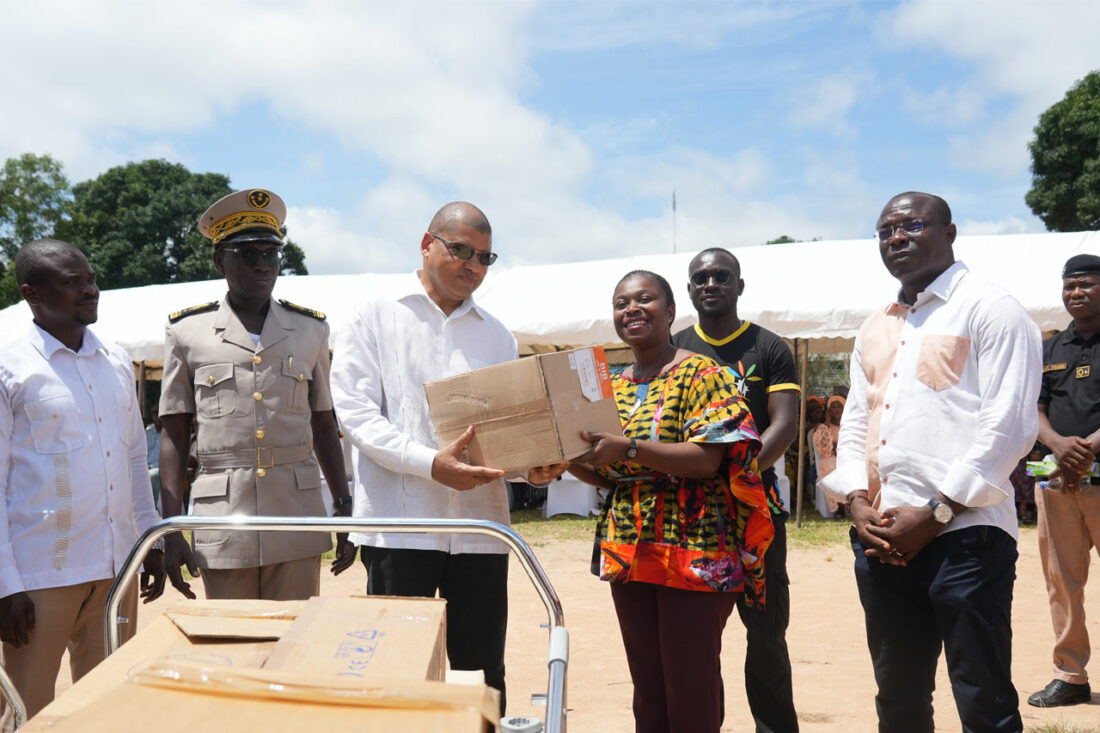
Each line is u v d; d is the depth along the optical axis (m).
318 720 1.28
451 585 3.58
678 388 3.29
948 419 3.29
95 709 1.31
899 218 3.45
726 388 3.22
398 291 3.74
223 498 3.70
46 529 3.41
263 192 3.88
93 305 3.63
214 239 3.91
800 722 4.89
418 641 1.85
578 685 5.65
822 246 13.77
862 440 3.65
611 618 7.55
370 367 3.64
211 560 3.68
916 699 3.42
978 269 12.99
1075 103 31.09
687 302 13.12
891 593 3.41
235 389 3.75
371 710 1.31
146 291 16.00
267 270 3.85
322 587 8.90
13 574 3.30
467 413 3.19
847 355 18.86
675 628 3.16
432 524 2.35
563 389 3.08
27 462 3.43
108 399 3.66
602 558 3.33
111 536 3.58
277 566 3.80
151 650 1.85
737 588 3.15
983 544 3.17
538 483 3.26
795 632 7.10
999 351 3.20
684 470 3.11
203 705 1.32
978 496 3.11
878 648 3.46
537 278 14.81
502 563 3.61
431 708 1.32
